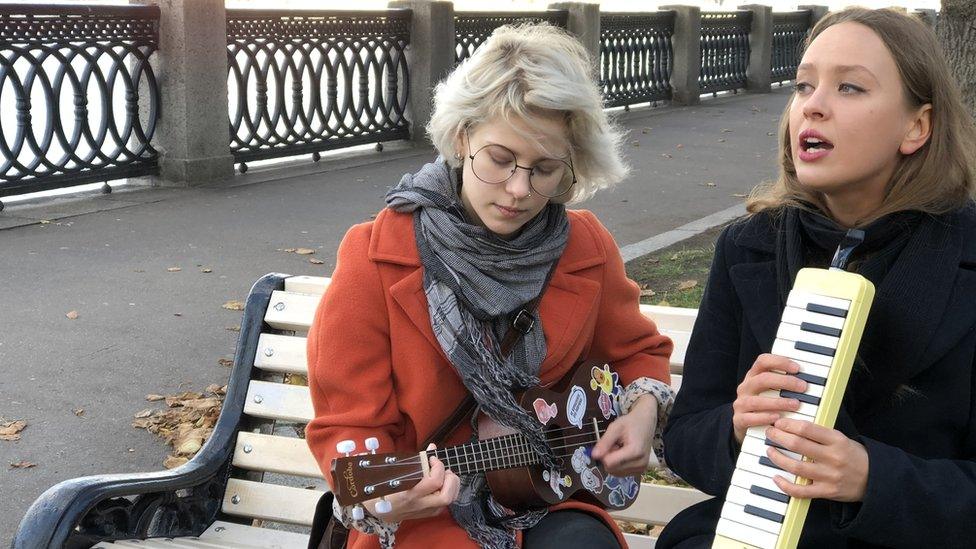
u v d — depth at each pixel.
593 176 2.39
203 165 9.17
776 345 1.86
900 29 1.95
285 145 10.07
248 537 2.83
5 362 5.18
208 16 9.02
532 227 2.39
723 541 1.84
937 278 1.96
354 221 7.99
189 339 5.53
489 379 2.27
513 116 2.20
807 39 2.08
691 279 6.39
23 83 8.08
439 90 2.37
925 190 1.98
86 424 4.59
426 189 2.36
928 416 2.01
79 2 8.32
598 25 13.30
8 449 4.35
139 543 2.62
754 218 2.22
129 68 9.08
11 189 8.05
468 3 29.42
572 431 2.38
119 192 8.89
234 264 6.82
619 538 2.42
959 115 2.00
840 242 2.00
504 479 2.30
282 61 9.94
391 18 10.95
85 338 5.51
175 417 4.66
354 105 10.77
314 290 3.08
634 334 2.57
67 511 2.44
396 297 2.30
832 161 1.96
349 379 2.31
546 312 2.40
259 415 2.96
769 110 14.76
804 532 2.08
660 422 2.49
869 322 1.98
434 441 2.34
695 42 15.26
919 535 1.88
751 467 1.86
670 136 12.20
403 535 2.30
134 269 6.68
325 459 2.30
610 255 2.54
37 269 6.64
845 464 1.81
